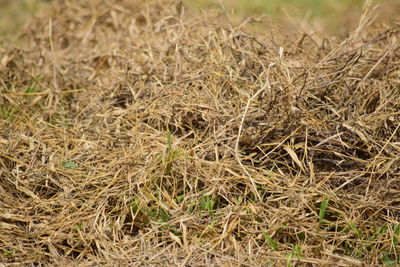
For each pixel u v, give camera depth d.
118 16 7.04
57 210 4.27
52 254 3.96
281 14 7.85
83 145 4.79
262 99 4.60
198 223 4.08
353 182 4.32
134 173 4.31
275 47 5.40
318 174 4.30
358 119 4.44
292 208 4.05
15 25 7.77
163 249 3.90
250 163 4.40
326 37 6.03
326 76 4.77
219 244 3.93
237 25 5.70
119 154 4.57
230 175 4.29
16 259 3.92
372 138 4.45
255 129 4.45
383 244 3.91
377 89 4.69
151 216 4.15
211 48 5.42
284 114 4.41
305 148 4.31
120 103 5.38
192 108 4.69
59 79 6.05
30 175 4.47
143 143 4.65
